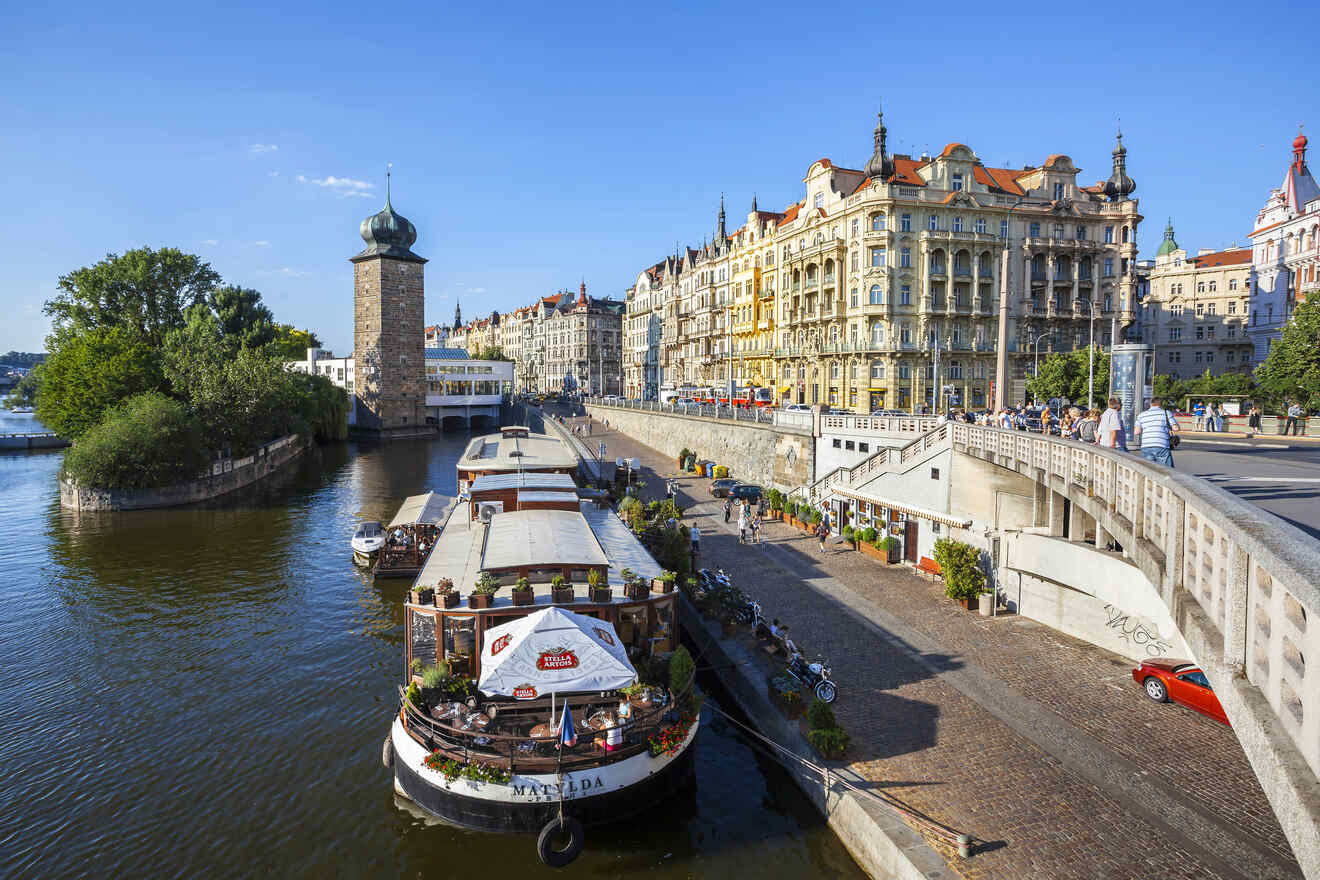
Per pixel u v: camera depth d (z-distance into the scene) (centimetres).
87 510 5138
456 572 2073
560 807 1509
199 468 5550
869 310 7088
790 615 2542
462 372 13738
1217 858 1268
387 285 11350
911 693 1930
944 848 1309
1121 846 1305
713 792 1722
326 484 6412
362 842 1555
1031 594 2480
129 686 2323
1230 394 5625
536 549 2064
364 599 3166
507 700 1742
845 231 7388
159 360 6788
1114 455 1367
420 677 1761
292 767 1855
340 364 12781
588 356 16750
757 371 9006
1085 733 1705
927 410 6544
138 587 3331
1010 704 1859
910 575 3034
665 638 1991
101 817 1661
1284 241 6631
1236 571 648
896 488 3284
